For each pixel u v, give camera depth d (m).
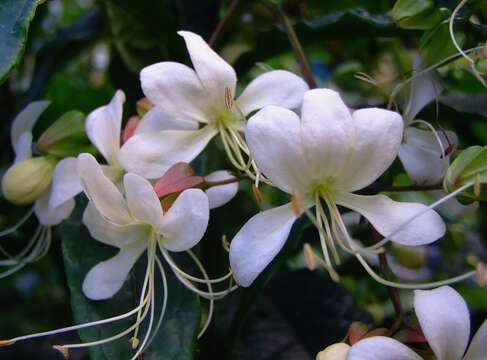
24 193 0.14
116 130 0.13
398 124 0.12
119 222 0.12
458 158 0.12
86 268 0.14
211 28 0.19
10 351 0.23
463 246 0.21
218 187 0.13
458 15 0.14
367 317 0.18
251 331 0.18
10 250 0.19
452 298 0.11
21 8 0.12
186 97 0.13
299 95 0.13
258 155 0.11
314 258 0.11
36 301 0.27
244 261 0.11
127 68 0.19
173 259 0.14
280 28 0.17
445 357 0.11
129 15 0.17
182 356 0.13
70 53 0.21
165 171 0.13
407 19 0.14
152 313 0.12
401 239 0.12
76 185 0.14
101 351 0.13
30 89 0.20
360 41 0.20
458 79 0.18
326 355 0.11
